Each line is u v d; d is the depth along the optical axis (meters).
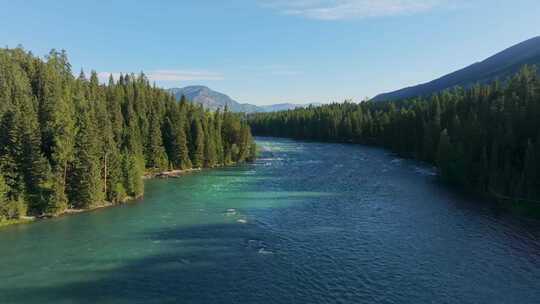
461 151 99.00
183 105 140.25
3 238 55.06
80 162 71.38
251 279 41.88
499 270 43.94
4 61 96.69
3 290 39.16
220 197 82.75
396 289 39.47
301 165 133.75
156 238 55.34
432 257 47.84
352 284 40.62
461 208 71.62
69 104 85.25
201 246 52.06
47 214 66.94
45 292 38.84
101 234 57.09
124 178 80.94
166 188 93.44
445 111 145.00
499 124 90.69
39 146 69.62
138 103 123.19
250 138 153.25
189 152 127.12
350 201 78.12
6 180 65.94
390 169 121.94
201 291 39.16
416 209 71.19
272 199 80.56
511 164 81.94
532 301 37.03
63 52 124.94
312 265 45.56
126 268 44.72
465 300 37.28
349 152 174.62
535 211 66.31
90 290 39.38
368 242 53.38
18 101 73.31
